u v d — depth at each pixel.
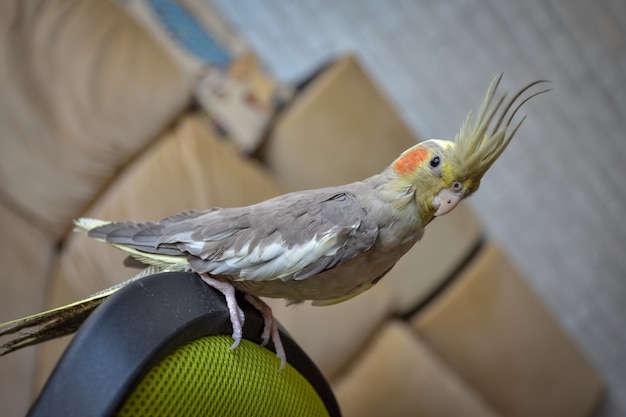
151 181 1.86
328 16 2.77
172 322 0.67
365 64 2.80
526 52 2.82
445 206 0.96
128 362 0.60
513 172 2.86
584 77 2.84
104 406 0.58
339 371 2.10
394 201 0.96
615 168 2.90
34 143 1.76
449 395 2.19
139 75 1.90
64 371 0.58
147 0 2.20
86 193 1.84
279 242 0.91
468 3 2.80
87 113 1.83
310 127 2.30
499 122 0.93
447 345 2.44
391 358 2.17
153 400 0.63
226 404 0.72
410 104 2.82
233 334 0.77
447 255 2.46
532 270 2.90
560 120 2.86
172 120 1.97
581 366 2.62
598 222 2.92
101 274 1.73
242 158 2.13
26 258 1.73
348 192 0.98
